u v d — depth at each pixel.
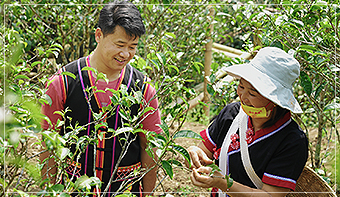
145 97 1.52
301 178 1.56
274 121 1.32
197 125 3.86
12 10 2.54
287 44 1.83
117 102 1.26
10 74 1.24
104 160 1.47
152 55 1.70
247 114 1.33
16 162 1.02
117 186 1.50
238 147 1.40
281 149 1.30
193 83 4.53
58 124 1.22
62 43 3.04
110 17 1.31
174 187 2.55
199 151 1.50
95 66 1.46
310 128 3.63
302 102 2.42
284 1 1.74
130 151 1.52
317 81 2.13
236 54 5.08
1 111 0.98
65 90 1.44
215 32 3.63
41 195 0.92
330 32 1.71
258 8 2.07
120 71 1.51
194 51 3.46
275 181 1.27
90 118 1.46
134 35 1.33
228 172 1.44
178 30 3.36
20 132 0.99
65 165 1.14
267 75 1.25
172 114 1.89
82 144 1.21
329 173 2.07
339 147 1.96
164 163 1.07
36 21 3.00
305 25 1.73
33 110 1.07
